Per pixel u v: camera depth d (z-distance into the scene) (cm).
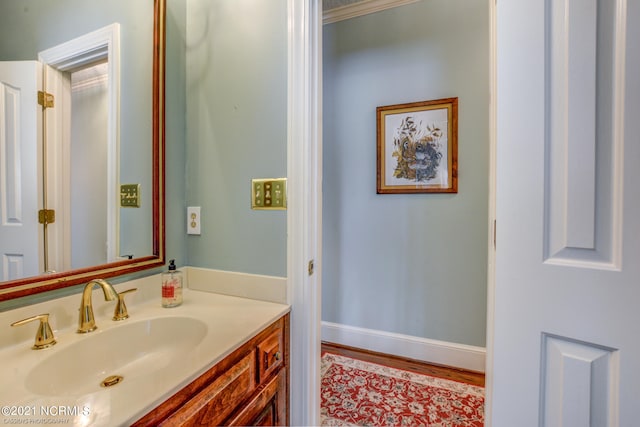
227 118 119
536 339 73
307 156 106
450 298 198
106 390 58
